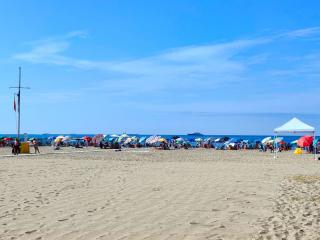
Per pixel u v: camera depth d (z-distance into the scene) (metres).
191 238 7.01
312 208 10.02
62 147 65.81
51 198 11.15
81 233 7.26
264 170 21.38
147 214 8.98
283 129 34.56
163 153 45.16
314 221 8.49
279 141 58.03
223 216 8.91
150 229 7.62
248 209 9.79
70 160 29.73
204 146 68.88
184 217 8.73
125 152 46.62
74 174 18.19
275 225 8.09
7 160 29.33
